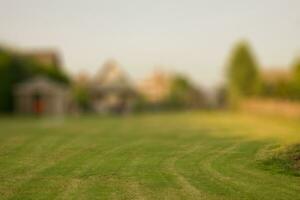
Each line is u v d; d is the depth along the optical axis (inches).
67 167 434.0
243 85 2278.5
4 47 1713.8
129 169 422.9
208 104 2721.5
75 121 1206.9
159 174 399.9
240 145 585.3
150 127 944.9
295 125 1021.2
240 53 2292.1
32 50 2333.9
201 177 387.2
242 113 1855.3
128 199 317.1
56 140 646.5
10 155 505.0
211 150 542.3
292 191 338.3
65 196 325.7
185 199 316.8
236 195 326.6
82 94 2011.6
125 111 1961.1
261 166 433.7
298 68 1539.1
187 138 687.1
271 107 1583.4
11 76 1691.7
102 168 428.5
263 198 319.0
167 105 2311.8
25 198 320.8
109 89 2485.2
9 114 1658.5
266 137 694.5
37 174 402.3
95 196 325.1
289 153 462.0
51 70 1932.8
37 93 1699.1
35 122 1152.2
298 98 1536.7
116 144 600.4
